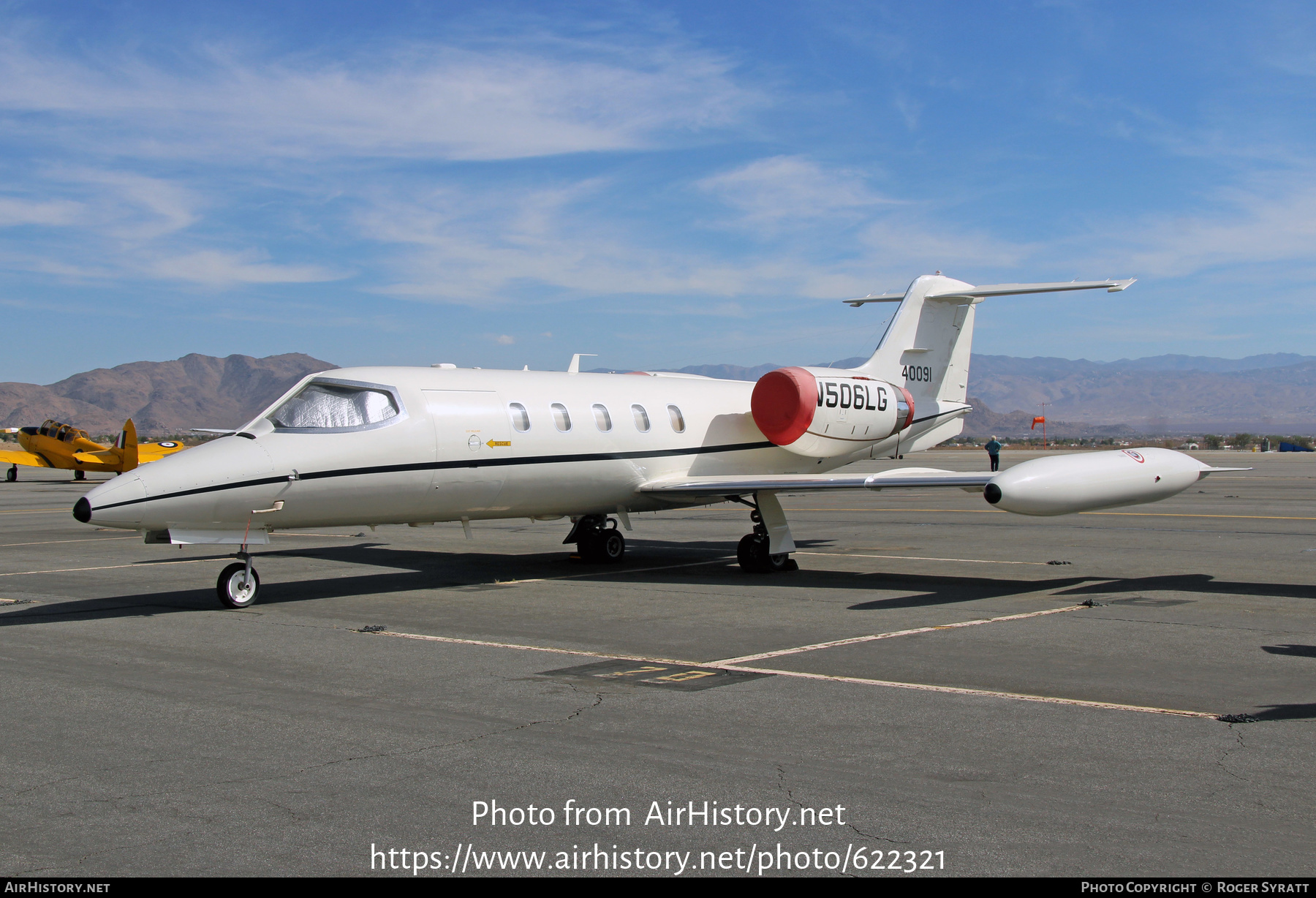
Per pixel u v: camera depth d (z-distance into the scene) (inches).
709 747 237.9
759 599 476.7
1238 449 4072.3
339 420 476.4
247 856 178.9
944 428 768.3
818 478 537.6
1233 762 224.8
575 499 570.6
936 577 552.1
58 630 402.6
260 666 331.6
